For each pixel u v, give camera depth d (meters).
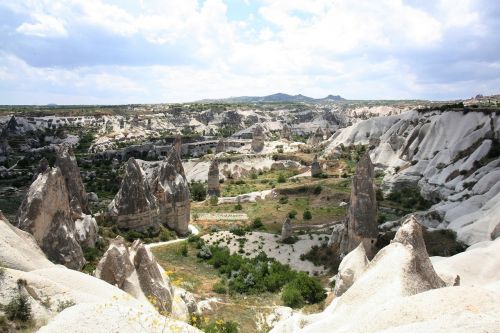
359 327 19.89
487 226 56.94
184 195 85.69
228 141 198.12
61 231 55.12
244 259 68.25
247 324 44.41
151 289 38.53
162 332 19.72
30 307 25.30
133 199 76.62
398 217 85.12
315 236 75.12
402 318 18.78
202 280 60.41
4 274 26.53
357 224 60.09
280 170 155.25
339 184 114.62
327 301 47.66
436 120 122.69
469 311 16.88
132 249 42.25
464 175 91.69
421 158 118.38
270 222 89.00
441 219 72.94
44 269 31.89
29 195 54.31
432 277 26.59
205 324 40.06
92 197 109.81
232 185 137.00
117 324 20.05
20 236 40.22
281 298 52.38
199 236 82.75
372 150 147.50
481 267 41.06
